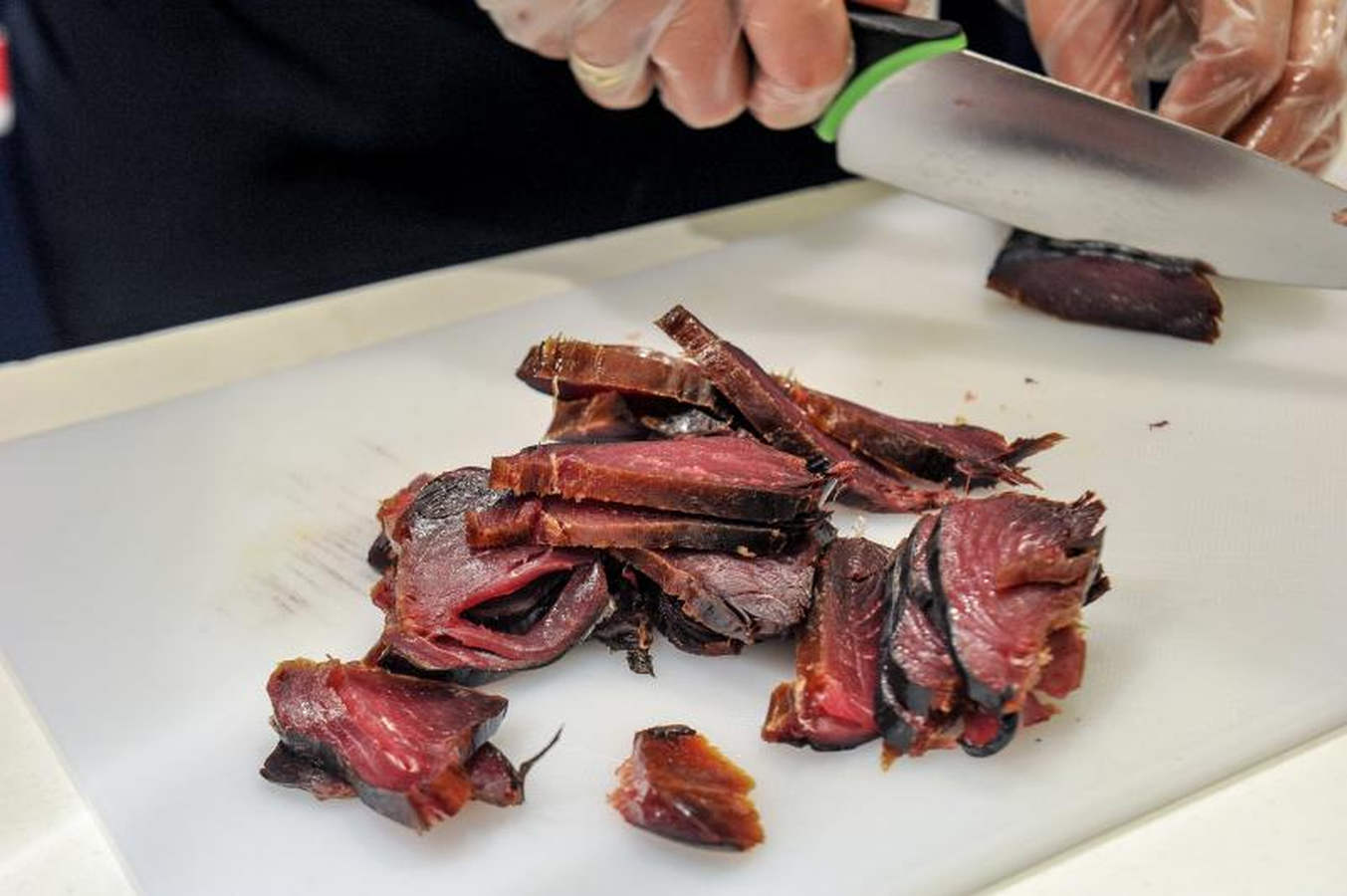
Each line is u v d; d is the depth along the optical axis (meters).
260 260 0.75
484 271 0.69
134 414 0.62
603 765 0.51
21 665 0.54
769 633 0.52
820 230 0.69
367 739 0.49
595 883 0.48
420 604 0.52
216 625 0.55
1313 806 0.49
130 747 0.52
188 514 0.58
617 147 0.75
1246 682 0.51
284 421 0.61
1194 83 0.62
